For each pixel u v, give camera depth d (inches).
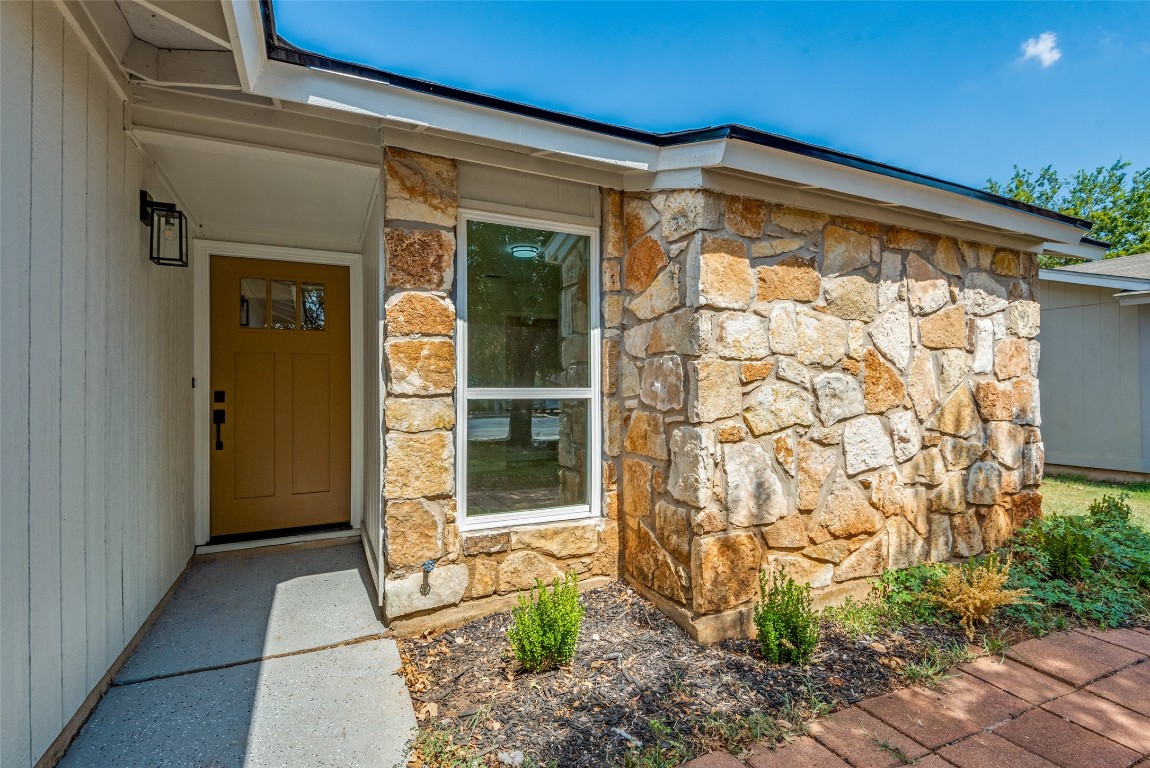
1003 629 107.8
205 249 141.9
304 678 86.8
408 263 100.3
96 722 74.7
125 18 80.0
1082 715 80.8
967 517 134.8
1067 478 285.4
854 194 111.4
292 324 153.9
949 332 133.1
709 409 100.3
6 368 56.1
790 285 110.3
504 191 113.0
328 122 102.9
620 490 123.7
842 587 115.5
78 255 73.5
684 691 84.1
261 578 126.5
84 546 74.5
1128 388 273.0
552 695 82.7
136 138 94.0
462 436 110.0
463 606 106.4
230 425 146.8
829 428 114.1
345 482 159.6
